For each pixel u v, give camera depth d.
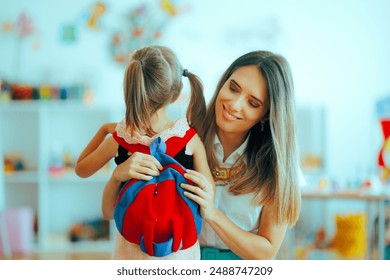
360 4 4.50
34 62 4.54
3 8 4.55
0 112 4.49
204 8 4.54
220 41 4.53
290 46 4.51
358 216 3.54
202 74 4.51
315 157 4.24
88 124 4.50
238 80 1.23
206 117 1.32
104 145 1.26
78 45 4.54
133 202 1.14
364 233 3.51
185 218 1.14
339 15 4.50
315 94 4.50
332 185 3.40
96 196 4.50
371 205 3.07
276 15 4.52
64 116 4.50
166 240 1.12
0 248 3.94
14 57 4.54
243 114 1.23
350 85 4.50
